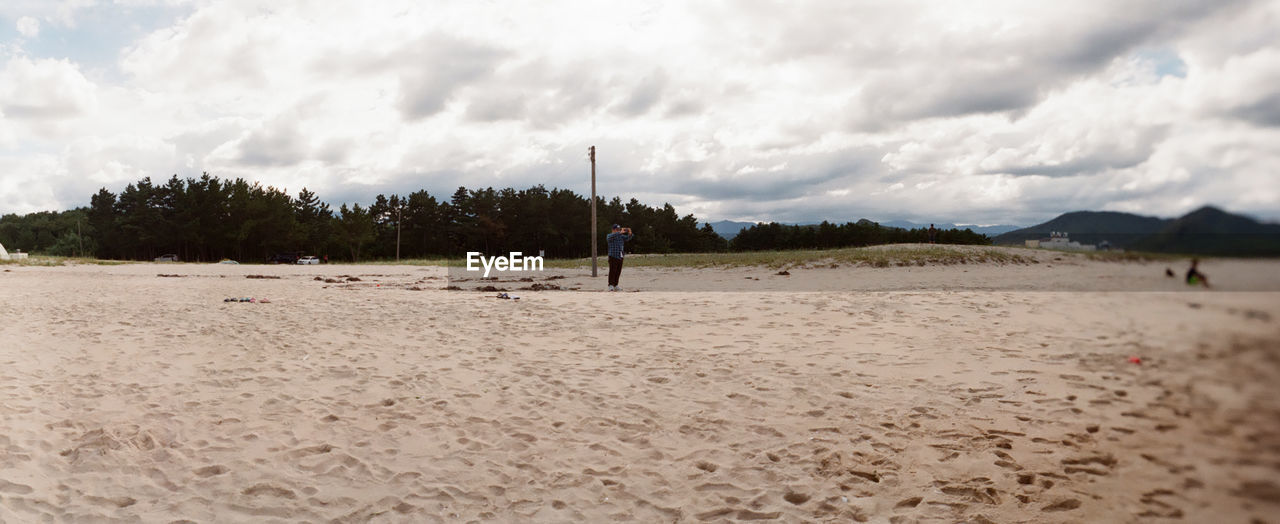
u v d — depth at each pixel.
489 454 4.54
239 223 85.56
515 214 91.56
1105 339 3.09
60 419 5.16
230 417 5.28
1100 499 2.94
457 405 5.59
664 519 3.63
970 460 4.12
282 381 6.40
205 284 20.47
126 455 4.47
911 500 3.70
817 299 12.04
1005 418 4.75
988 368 6.14
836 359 6.92
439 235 92.50
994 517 3.39
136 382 6.34
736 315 10.30
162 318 10.78
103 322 10.27
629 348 7.86
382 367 6.98
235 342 8.42
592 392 5.93
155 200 90.50
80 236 101.06
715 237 110.31
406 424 5.12
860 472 4.10
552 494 3.93
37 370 6.77
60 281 21.64
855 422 4.95
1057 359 5.93
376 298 14.35
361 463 4.38
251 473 4.22
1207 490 1.74
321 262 77.31
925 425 4.80
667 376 6.46
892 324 8.91
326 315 11.15
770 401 5.54
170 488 4.00
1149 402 2.04
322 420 5.22
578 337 8.67
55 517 3.62
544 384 6.23
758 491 3.91
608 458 4.45
